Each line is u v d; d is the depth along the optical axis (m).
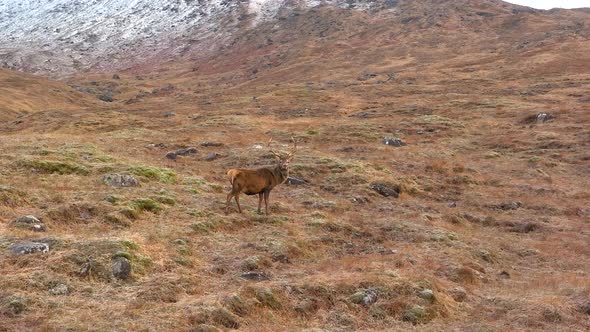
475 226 22.20
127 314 9.79
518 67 91.44
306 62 135.62
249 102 72.25
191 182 22.86
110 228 15.16
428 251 16.56
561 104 57.28
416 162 34.62
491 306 12.10
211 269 12.91
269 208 19.61
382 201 24.09
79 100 107.94
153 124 53.62
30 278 10.90
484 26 153.38
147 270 12.25
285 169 18.16
